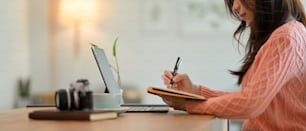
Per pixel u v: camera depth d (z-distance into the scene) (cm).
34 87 427
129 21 418
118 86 168
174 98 154
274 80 139
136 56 417
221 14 403
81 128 107
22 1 423
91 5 421
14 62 407
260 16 163
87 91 128
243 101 140
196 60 407
